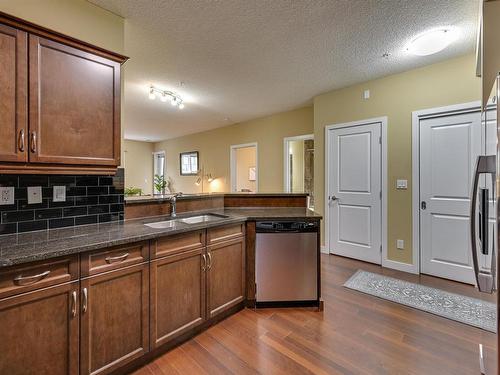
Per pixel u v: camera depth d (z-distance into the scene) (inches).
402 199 125.0
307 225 89.7
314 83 139.0
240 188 270.7
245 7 79.4
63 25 71.2
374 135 133.6
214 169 263.3
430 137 117.4
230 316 85.4
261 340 73.2
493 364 55.1
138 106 183.6
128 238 58.5
